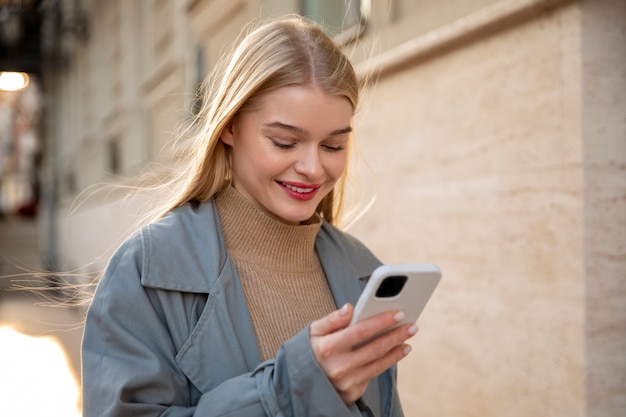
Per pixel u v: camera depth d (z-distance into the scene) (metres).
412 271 1.03
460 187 2.88
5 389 5.05
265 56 1.19
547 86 2.40
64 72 15.94
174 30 7.52
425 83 3.11
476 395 2.79
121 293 1.16
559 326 2.35
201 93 1.64
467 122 2.83
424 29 3.17
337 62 1.20
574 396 2.29
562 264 2.34
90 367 1.13
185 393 1.18
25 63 17.33
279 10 4.57
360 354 1.06
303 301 1.35
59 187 16.83
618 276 2.27
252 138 1.21
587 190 2.24
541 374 2.44
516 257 2.56
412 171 3.22
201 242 1.26
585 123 2.25
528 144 2.49
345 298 1.41
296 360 1.07
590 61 2.25
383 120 3.44
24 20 14.93
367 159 3.58
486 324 2.73
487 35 2.70
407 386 3.29
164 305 1.19
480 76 2.75
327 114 1.17
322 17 4.10
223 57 1.57
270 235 1.32
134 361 1.13
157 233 1.23
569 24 2.29
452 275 2.95
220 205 1.34
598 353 2.25
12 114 32.06
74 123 14.74
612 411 2.26
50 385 5.19
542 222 2.43
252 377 1.12
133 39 9.50
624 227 2.28
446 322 2.98
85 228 12.05
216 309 1.20
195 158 1.36
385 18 3.47
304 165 1.18
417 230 3.19
